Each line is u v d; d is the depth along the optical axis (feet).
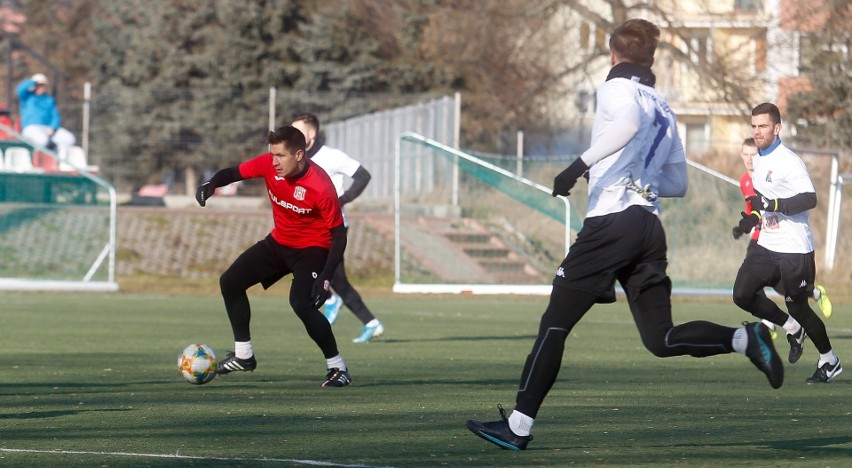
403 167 212.84
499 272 182.50
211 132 260.42
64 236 192.44
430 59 323.78
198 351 63.21
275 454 41.24
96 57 332.80
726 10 245.86
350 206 223.71
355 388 63.36
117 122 253.44
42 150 172.35
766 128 70.59
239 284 63.87
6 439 44.42
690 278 170.71
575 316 41.78
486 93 297.94
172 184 264.31
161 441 44.09
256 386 63.93
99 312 128.16
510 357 83.15
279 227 62.64
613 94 41.06
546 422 50.39
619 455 41.50
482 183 195.93
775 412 54.03
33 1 427.74
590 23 281.74
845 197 181.88
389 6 336.08
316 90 320.09
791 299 70.95
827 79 214.90
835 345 95.55
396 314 131.44
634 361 81.66
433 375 70.85
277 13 322.96
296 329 108.47
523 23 284.20
